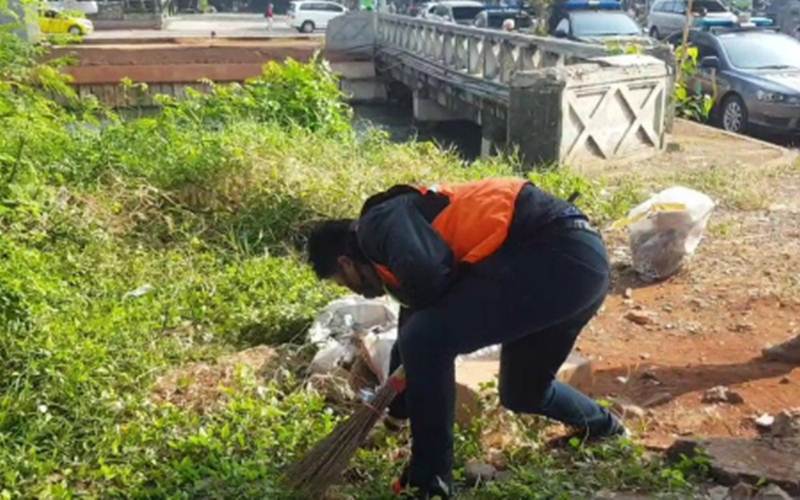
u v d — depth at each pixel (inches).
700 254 290.2
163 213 312.5
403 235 138.8
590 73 413.1
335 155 364.5
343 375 201.6
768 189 382.0
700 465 162.6
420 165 372.2
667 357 218.8
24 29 411.2
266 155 343.9
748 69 632.4
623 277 274.5
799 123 598.5
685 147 477.4
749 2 1196.5
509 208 144.0
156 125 389.7
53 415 189.3
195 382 203.6
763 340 226.5
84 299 248.4
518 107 404.8
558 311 142.9
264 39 1100.5
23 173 299.6
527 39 560.4
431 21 791.7
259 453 171.2
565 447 175.8
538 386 161.2
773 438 173.5
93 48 888.3
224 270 279.3
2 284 218.1
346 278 151.4
